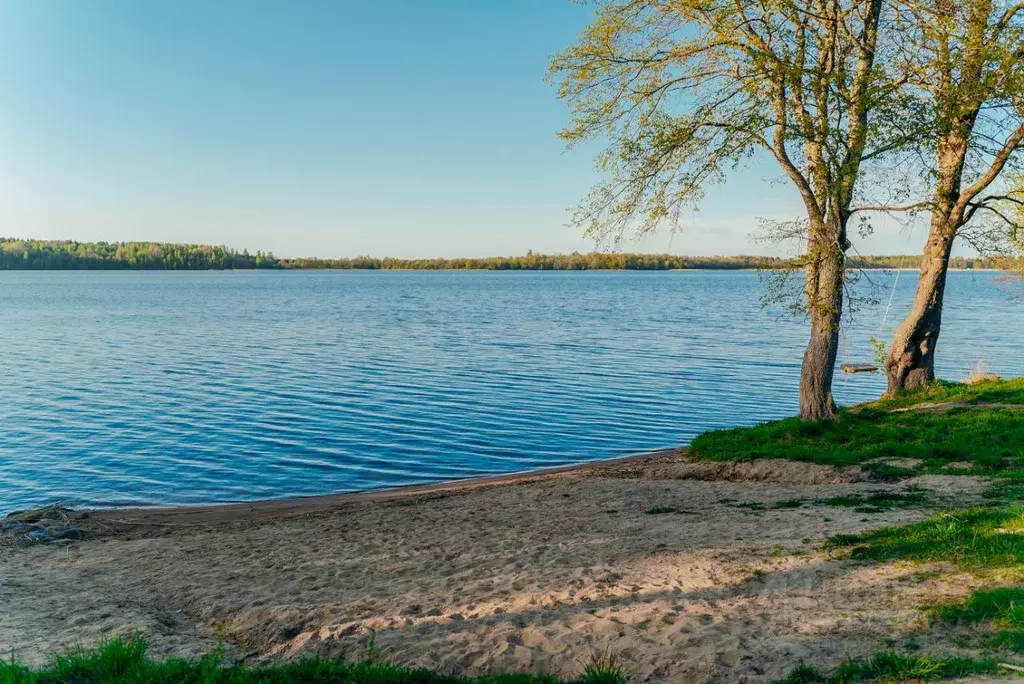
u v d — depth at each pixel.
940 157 20.75
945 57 16.64
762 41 16.06
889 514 11.09
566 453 24.20
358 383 36.97
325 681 6.37
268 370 41.50
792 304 18.30
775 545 10.09
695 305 100.94
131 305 101.00
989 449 14.73
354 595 9.82
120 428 27.67
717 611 7.77
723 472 16.55
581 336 59.06
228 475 22.02
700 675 6.17
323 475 22.02
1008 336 54.38
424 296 131.88
